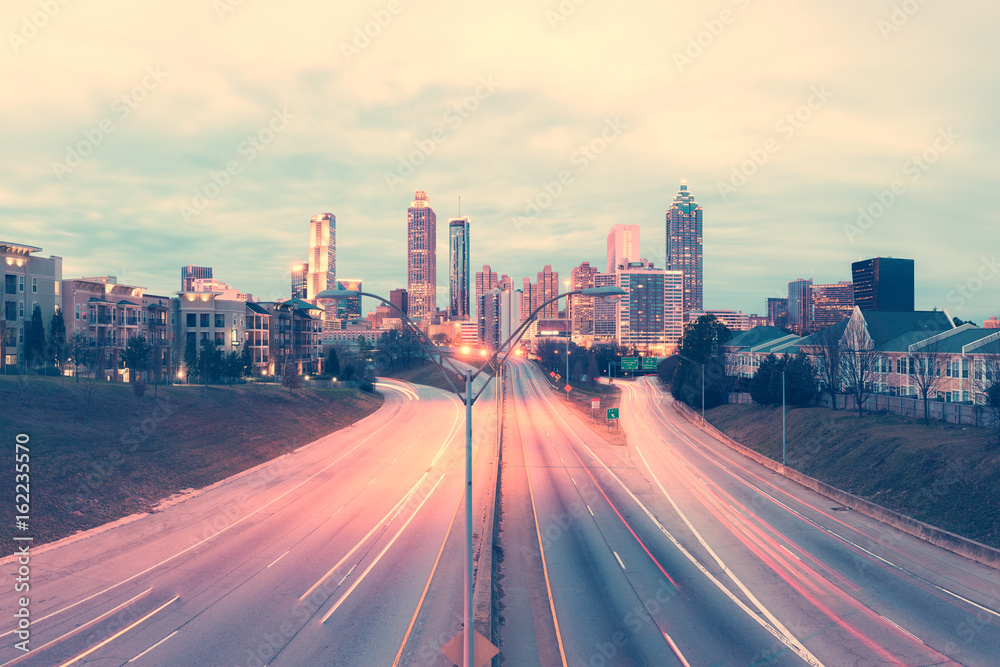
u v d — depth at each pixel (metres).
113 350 82.38
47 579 23.64
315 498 37.22
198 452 45.25
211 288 132.12
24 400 42.91
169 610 20.88
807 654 18.05
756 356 96.06
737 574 24.80
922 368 56.03
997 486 29.91
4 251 70.38
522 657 17.83
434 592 22.50
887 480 37.00
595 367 132.88
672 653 18.09
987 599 22.17
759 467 49.28
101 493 33.97
